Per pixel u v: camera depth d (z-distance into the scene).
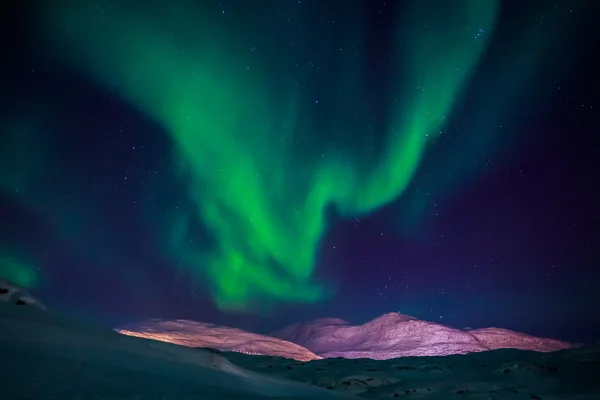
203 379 4.00
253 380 4.52
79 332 4.07
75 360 3.54
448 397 6.24
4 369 3.09
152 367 3.87
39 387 2.99
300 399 4.30
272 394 4.32
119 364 3.75
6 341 3.50
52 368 3.30
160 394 3.34
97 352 3.81
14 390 2.86
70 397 2.96
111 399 3.07
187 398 3.42
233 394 3.72
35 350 3.52
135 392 3.29
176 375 3.87
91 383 3.21
